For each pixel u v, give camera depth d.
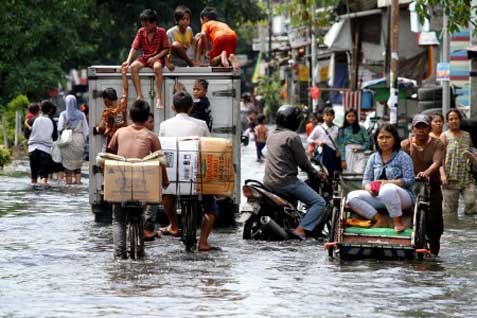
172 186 26.19
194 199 26.64
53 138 48.53
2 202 39.59
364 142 44.47
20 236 29.86
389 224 26.48
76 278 22.75
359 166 43.72
